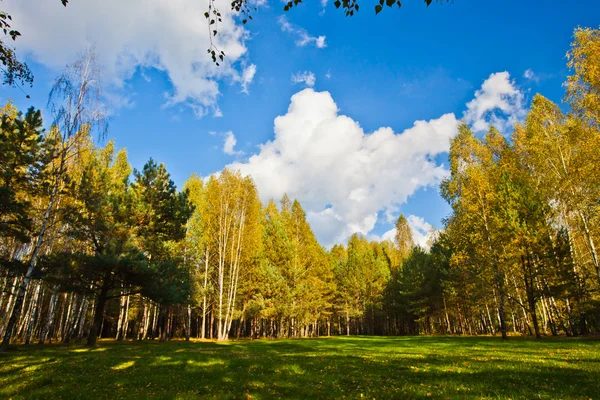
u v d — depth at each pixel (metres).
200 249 37.66
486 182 29.22
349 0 6.03
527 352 16.14
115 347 21.86
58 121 20.78
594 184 22.67
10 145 19.73
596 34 21.45
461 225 31.05
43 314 45.03
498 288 28.84
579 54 21.59
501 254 28.38
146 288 23.28
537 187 30.30
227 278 42.84
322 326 86.00
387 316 68.75
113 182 27.25
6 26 7.59
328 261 66.38
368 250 75.75
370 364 13.47
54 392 8.91
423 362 13.70
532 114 29.94
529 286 28.81
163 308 35.66
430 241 65.06
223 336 36.09
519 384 8.72
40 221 24.58
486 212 29.50
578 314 29.80
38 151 21.06
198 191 41.00
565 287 26.86
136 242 24.64
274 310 43.81
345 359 15.26
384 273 67.69
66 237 25.09
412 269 55.19
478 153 30.88
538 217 27.61
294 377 10.73
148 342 29.69
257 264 46.44
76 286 22.23
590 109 22.27
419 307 53.00
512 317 47.59
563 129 27.05
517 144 33.28
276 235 51.47
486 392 7.99
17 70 8.55
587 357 13.12
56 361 14.20
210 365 13.34
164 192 26.72
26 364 13.44
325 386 9.37
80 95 21.44
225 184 40.00
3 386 9.69
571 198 25.11
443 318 61.56
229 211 39.78
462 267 36.31
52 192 21.47
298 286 48.41
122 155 34.88
